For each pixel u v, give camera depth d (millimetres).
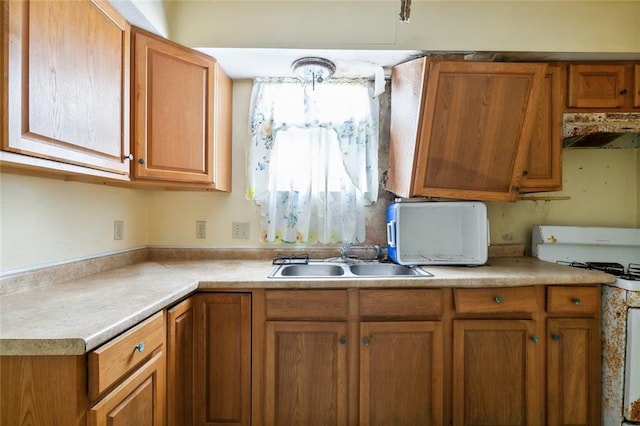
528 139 1669
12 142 844
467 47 1656
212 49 1649
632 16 1659
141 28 1438
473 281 1425
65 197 1361
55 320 884
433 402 1432
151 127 1449
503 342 1458
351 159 1935
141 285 1288
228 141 1959
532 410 1450
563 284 1471
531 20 1656
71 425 773
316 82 1927
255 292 1421
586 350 1469
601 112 1739
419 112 1627
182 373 1303
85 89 1106
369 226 2035
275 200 1983
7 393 773
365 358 1421
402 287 1439
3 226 1107
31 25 894
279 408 1430
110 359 843
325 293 1426
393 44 1656
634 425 1373
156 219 2004
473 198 1766
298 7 1657
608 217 2055
